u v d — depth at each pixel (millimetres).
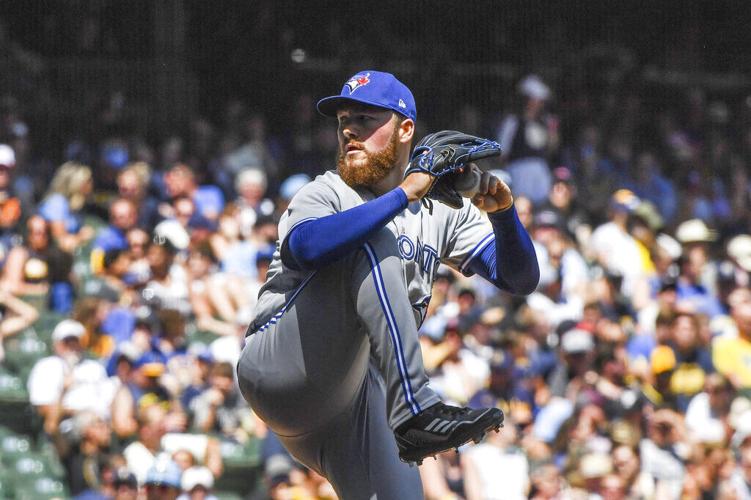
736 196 52281
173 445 30344
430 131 53156
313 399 14383
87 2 51156
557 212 43406
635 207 42375
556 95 54312
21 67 49438
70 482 31578
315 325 14055
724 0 58156
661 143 54750
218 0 52594
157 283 35719
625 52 56406
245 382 14688
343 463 14953
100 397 31984
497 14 54594
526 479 30172
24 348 35750
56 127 48438
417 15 54625
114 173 44656
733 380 34875
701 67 57562
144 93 50438
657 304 37062
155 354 32750
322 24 54062
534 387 33094
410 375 13500
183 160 47281
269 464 30422
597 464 29234
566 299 37875
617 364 32719
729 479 30500
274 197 46469
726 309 39375
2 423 34031
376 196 14680
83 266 38719
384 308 13547
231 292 36438
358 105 14484
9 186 40000
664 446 31250
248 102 52344
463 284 35750
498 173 45188
